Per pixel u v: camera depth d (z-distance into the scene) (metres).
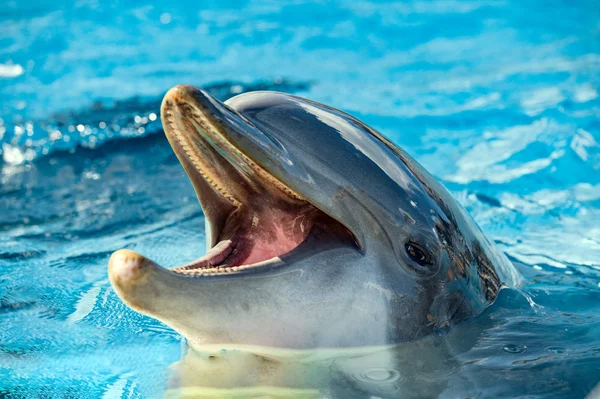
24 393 3.96
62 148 8.98
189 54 13.85
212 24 15.77
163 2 17.05
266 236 3.88
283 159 3.58
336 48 14.29
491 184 7.95
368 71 12.93
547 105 10.45
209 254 3.74
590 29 14.71
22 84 12.01
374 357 3.87
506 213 7.17
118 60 13.42
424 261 3.99
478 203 7.44
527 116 10.10
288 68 13.10
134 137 9.37
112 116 10.24
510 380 3.85
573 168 8.27
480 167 8.47
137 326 4.73
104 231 6.57
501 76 12.16
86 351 4.40
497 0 16.88
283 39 14.81
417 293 3.98
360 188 3.79
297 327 3.63
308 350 3.71
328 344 3.74
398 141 9.52
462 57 13.48
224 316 3.46
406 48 14.22
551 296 5.02
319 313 3.66
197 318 3.41
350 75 12.71
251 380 3.81
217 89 11.80
